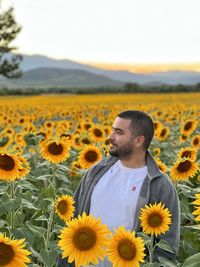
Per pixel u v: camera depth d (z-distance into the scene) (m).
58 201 4.75
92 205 4.45
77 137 11.16
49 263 4.32
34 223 6.08
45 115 27.22
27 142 9.68
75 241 3.40
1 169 5.20
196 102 52.09
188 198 7.56
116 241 3.40
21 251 3.32
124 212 4.31
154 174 4.36
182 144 12.66
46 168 8.62
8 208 5.26
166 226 3.99
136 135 4.34
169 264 3.94
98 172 4.55
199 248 5.78
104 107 34.84
